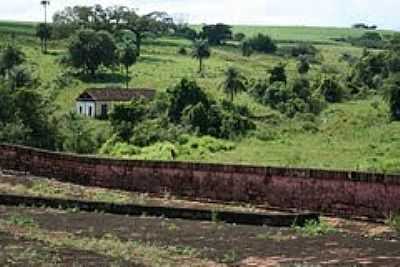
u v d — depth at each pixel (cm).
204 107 6681
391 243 1467
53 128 5284
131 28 14375
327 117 7581
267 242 1485
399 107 7231
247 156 5438
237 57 13762
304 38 18912
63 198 2091
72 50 10838
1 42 12812
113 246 1410
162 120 6378
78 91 9744
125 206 1958
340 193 1792
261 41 14900
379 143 5978
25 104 5141
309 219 1742
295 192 1902
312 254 1341
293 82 8625
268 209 1966
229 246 1435
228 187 2078
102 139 6069
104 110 8544
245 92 8981
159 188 2277
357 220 1744
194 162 2184
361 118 7312
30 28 15375
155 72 11206
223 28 16338
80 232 1616
